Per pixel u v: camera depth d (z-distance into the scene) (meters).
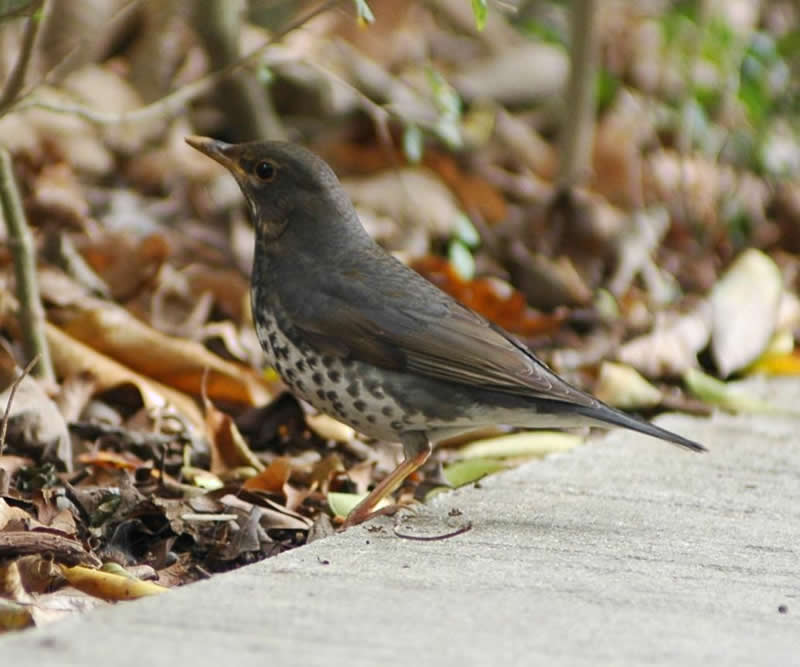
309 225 9.98
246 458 10.75
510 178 17.45
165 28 17.00
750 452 11.45
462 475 11.20
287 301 9.77
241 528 9.13
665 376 14.20
